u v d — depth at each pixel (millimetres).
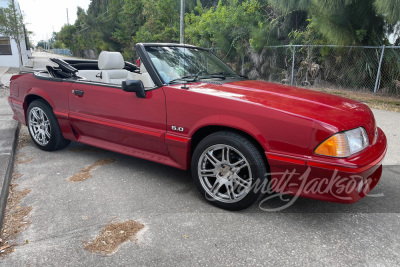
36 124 4633
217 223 2758
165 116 3189
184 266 2209
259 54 15023
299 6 11977
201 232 2617
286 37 14500
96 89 3738
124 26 30922
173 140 3141
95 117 3803
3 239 2510
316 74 12633
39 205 3043
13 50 25812
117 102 3555
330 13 9820
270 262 2256
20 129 5922
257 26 15195
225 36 16359
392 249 2414
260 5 15656
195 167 3072
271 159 2641
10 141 4785
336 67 11961
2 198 3012
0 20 17797
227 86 3258
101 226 2688
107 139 3859
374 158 2619
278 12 14328
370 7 9641
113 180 3639
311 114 2578
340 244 2477
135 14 30219
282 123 2586
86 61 5113
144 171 3920
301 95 3072
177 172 3906
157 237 2541
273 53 14539
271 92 3092
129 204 3080
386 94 10219
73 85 3986
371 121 2922
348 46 10586
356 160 2463
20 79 4750
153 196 3256
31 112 4547
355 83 11305
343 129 2494
